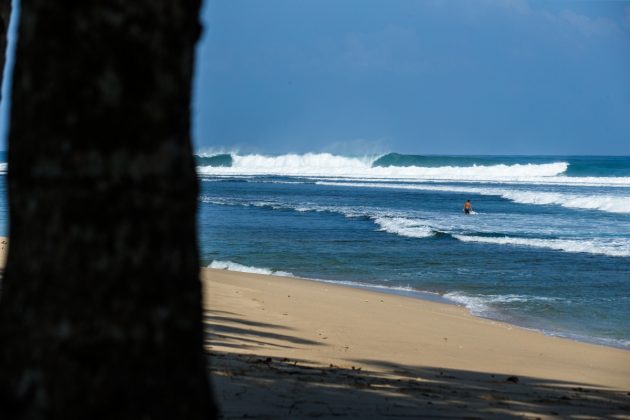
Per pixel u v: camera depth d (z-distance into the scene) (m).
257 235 114.88
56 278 7.82
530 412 22.92
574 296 65.06
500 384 30.11
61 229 7.80
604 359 41.44
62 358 7.78
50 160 7.77
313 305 54.16
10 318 7.96
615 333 51.09
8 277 8.08
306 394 21.78
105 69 7.73
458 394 25.42
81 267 7.80
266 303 53.16
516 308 59.81
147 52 7.87
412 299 62.44
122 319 7.87
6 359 7.93
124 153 7.82
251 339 36.66
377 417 19.44
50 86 7.75
